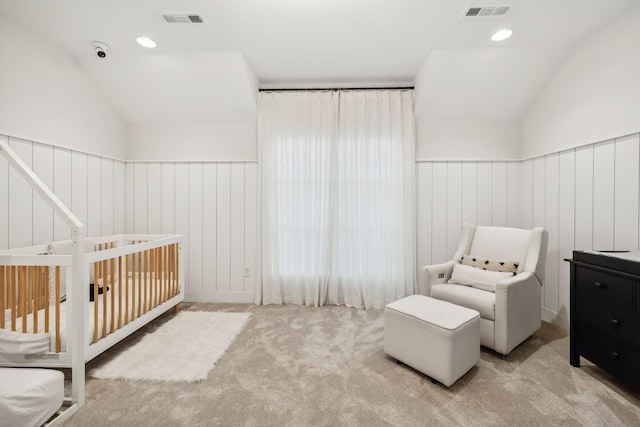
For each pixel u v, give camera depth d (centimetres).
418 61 270
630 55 196
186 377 177
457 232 314
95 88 278
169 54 254
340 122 305
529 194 298
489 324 201
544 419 144
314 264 306
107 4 189
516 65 259
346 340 227
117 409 151
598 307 171
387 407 152
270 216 310
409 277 305
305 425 140
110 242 285
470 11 199
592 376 178
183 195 322
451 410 150
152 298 238
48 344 161
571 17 204
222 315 277
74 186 256
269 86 312
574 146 241
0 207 198
